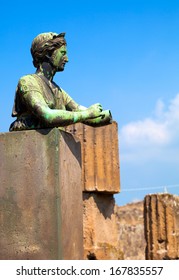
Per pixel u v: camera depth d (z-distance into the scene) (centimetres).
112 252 1027
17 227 684
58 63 725
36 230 678
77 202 725
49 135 683
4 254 685
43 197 679
